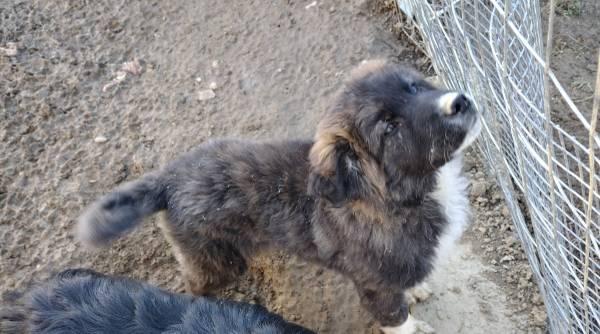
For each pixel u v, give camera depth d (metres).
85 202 1.03
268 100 1.14
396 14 1.23
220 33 1.24
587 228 0.57
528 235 0.83
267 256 0.97
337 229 0.75
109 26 1.26
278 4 1.27
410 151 0.69
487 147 0.92
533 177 0.74
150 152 1.09
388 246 0.73
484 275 0.92
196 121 1.12
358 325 0.90
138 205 0.77
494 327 0.88
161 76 1.19
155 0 1.29
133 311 0.64
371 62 0.77
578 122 1.08
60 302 0.65
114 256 0.98
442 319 0.89
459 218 0.78
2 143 1.10
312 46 1.20
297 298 0.93
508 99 0.68
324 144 0.68
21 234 1.00
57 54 1.21
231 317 0.64
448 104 0.67
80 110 1.14
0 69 1.18
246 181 0.78
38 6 1.28
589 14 1.24
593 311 0.71
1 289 0.94
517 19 0.85
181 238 0.81
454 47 0.90
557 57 1.18
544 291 0.81
